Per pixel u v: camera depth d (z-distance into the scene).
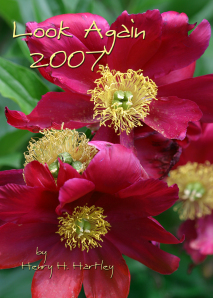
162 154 0.51
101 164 0.45
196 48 0.50
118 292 0.50
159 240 0.49
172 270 0.49
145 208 0.48
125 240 0.50
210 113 0.52
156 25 0.49
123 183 0.47
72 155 0.48
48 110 0.50
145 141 0.51
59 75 0.49
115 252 0.50
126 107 0.51
